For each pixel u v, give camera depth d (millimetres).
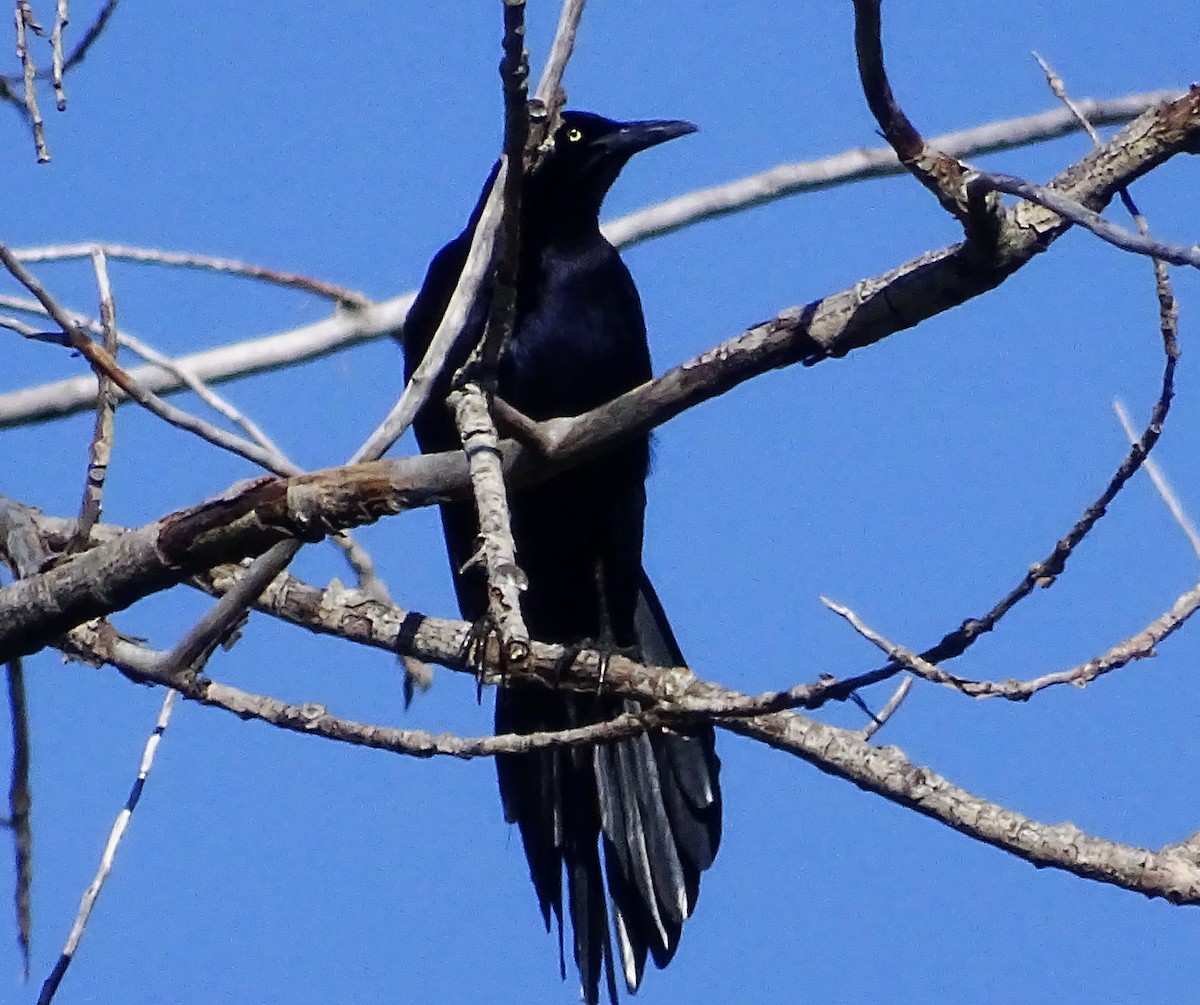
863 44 6055
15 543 9117
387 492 7254
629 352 11812
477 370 7105
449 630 9906
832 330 6949
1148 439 6891
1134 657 7363
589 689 9602
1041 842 8344
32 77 7551
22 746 8445
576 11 7484
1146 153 6496
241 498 7352
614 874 10648
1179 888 8227
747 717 7512
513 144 6332
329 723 7836
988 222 6348
